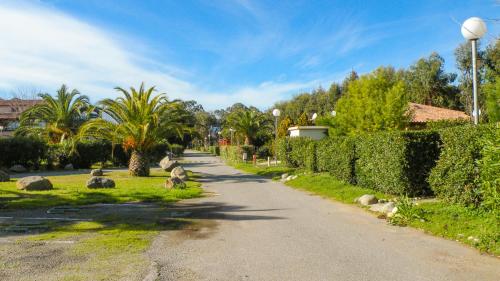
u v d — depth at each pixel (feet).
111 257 20.29
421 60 175.94
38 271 17.79
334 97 214.07
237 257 20.33
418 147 35.76
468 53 112.06
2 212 35.42
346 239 24.03
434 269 17.90
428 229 25.61
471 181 26.96
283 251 21.44
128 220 31.35
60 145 115.34
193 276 17.25
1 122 198.18
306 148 72.18
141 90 75.05
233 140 188.65
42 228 27.91
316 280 16.63
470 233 23.06
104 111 74.54
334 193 44.98
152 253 21.15
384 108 84.53
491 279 16.49
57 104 135.23
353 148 47.57
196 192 49.06
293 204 39.52
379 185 40.70
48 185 51.88
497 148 20.99
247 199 44.06
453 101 174.09
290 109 237.25
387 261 19.26
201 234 26.07
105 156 123.85
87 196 44.93
